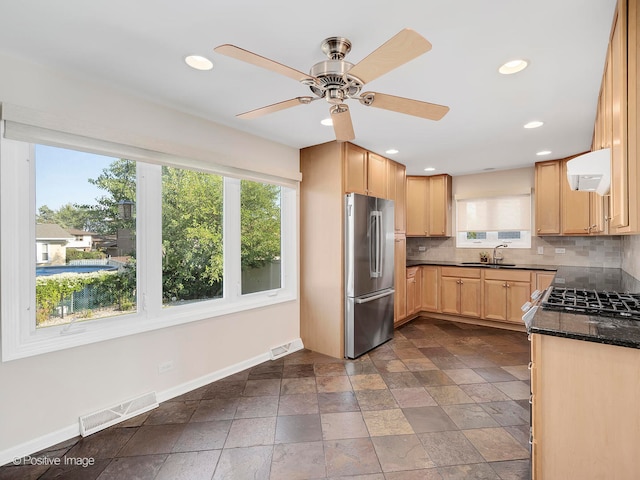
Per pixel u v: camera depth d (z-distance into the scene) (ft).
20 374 5.90
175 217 8.47
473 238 16.51
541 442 4.72
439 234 16.34
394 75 6.33
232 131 9.39
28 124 5.73
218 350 9.19
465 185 16.53
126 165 7.52
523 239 15.15
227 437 6.51
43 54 5.67
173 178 8.42
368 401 7.92
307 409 7.57
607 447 4.35
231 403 7.84
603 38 5.13
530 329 4.75
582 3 4.35
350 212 10.60
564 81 6.55
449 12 4.55
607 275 10.69
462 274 15.05
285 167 11.17
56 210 6.47
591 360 4.42
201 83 6.74
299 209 11.74
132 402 7.35
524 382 8.92
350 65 4.83
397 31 5.01
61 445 6.22
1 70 5.63
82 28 4.96
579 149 11.62
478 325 14.76
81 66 6.08
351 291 10.61
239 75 6.40
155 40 5.28
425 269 16.14
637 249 9.23
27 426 5.96
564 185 12.89
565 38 5.14
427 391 8.43
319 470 5.59
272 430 6.75
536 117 8.51
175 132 8.05
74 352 6.54
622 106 4.13
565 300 6.41
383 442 6.34
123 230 7.48
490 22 4.77
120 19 4.75
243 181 10.17
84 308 6.89
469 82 6.61
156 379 7.84
